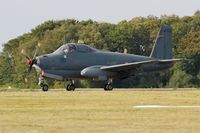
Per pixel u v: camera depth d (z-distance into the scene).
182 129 70.19
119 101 112.31
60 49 182.25
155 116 82.88
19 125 73.12
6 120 78.25
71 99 119.06
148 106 99.12
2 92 163.12
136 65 185.00
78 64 182.38
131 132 68.12
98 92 158.38
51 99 119.12
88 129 70.06
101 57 186.12
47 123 75.12
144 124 74.38
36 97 127.50
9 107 97.69
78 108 95.31
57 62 179.62
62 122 76.12
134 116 83.00
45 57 179.00
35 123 75.12
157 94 143.50
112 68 184.12
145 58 197.38
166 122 76.25
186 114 85.44
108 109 93.31
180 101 112.38
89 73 181.88
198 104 104.00
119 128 70.94
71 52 181.75
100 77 184.12
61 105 102.00
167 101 112.31
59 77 180.88
